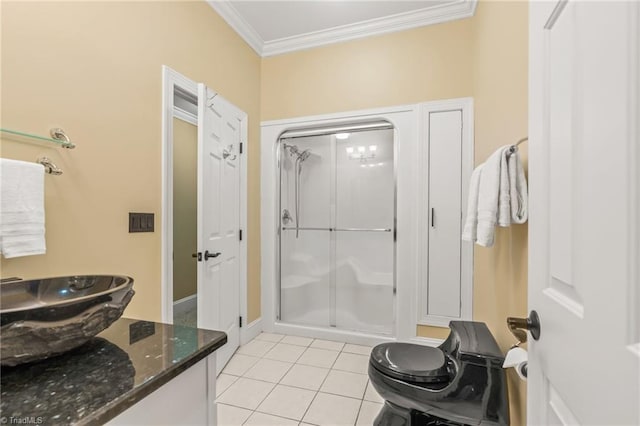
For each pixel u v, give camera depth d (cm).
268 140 292
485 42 196
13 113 110
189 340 85
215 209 211
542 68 71
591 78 51
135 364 71
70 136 128
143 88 165
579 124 55
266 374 212
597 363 48
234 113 244
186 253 375
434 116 247
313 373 213
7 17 109
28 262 112
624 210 43
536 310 73
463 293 240
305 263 309
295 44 281
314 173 307
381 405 177
